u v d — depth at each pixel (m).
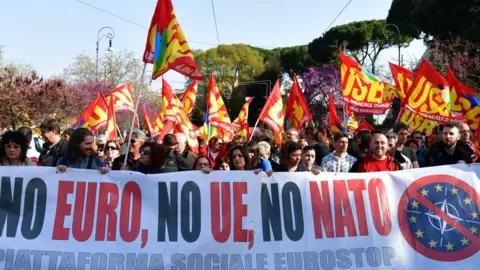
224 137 13.21
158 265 5.48
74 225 5.49
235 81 67.56
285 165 6.98
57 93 27.39
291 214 5.71
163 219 5.59
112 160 8.09
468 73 28.41
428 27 33.16
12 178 5.50
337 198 5.78
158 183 5.65
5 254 5.36
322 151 9.21
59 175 5.56
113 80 38.75
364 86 11.75
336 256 5.66
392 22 41.53
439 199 5.86
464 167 5.95
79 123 10.44
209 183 5.70
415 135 10.07
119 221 5.54
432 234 5.77
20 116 26.50
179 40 6.82
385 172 5.90
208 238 5.59
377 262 5.67
